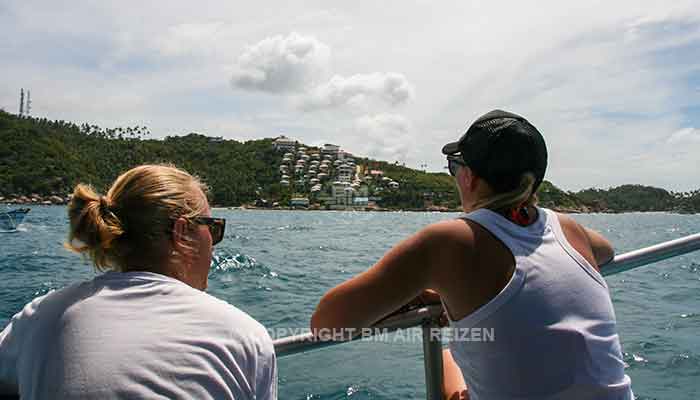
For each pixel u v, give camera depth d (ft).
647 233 112.98
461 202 4.93
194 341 3.64
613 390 4.05
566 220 4.86
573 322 3.97
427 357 4.92
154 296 3.85
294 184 483.10
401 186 494.18
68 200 4.15
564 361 3.87
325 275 34.47
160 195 4.11
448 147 5.01
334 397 11.77
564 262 4.19
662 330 17.88
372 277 4.23
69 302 3.86
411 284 4.22
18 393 4.10
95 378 3.42
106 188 4.29
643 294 25.27
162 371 3.48
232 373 3.67
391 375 13.12
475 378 4.18
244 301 24.67
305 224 142.72
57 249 48.37
